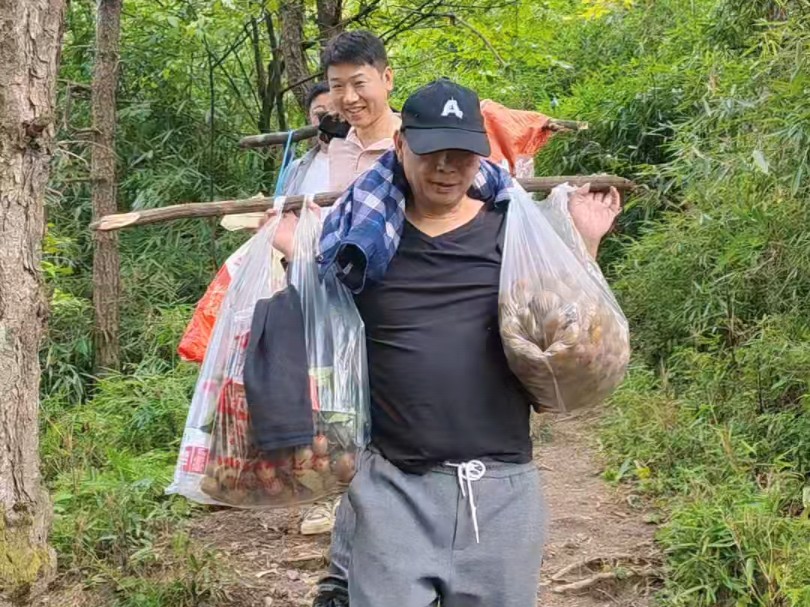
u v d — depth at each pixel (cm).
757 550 328
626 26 991
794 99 466
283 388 211
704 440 441
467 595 214
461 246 216
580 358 207
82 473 427
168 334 613
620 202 250
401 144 215
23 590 253
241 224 235
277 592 340
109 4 570
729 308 527
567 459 484
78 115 726
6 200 249
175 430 502
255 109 821
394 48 994
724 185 516
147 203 714
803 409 435
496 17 809
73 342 596
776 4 592
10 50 244
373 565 212
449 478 212
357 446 218
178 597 329
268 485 220
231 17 707
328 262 213
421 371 211
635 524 398
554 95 935
